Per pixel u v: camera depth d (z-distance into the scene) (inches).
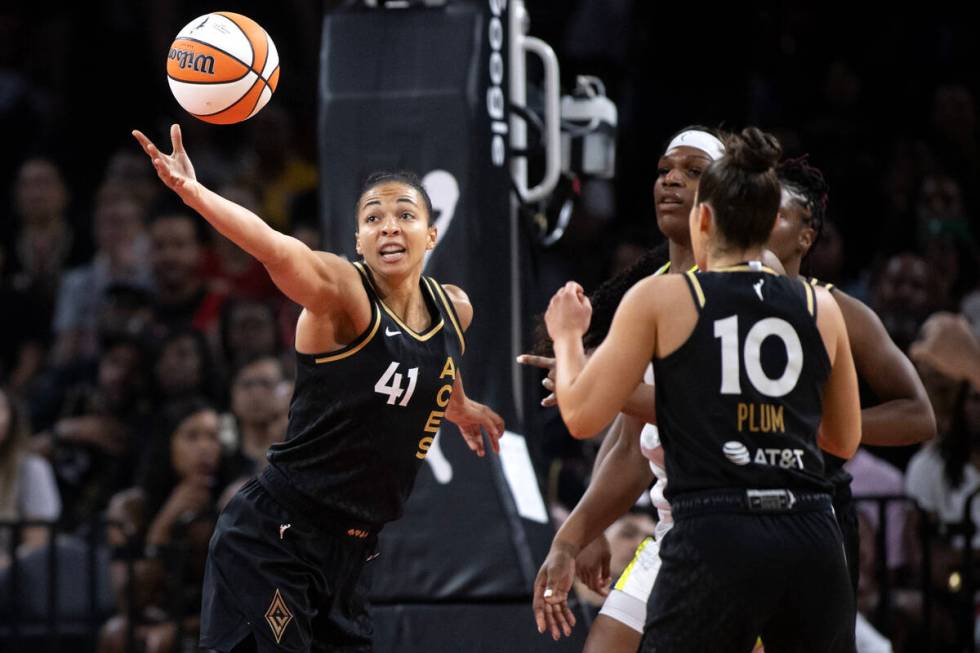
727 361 391.2
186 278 970.1
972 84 1210.0
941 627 678.5
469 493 562.6
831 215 1088.2
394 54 585.9
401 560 561.0
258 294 1014.4
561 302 419.8
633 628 464.4
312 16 1321.4
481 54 583.2
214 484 763.4
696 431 391.2
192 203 389.4
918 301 853.8
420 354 442.9
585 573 506.9
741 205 401.4
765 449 389.7
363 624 475.2
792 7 1232.8
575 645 546.3
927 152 1104.2
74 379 949.8
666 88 1198.9
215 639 452.1
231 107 450.6
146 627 721.0
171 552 680.4
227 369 884.0
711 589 385.1
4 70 1266.0
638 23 1213.1
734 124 1182.3
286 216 1118.4
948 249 970.1
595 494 479.5
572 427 402.3
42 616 743.7
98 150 1267.2
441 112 575.5
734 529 384.8
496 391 579.5
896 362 460.8
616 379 395.9
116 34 1307.8
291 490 449.4
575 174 678.5
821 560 390.3
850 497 467.2
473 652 548.7
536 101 678.5
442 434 568.1
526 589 551.5
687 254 491.5
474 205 575.2
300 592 448.8
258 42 455.2
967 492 722.8
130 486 855.1
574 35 1216.2
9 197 1195.9
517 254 624.4
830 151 1120.2
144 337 895.1
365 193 443.2
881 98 1195.3
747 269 401.4
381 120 580.7
